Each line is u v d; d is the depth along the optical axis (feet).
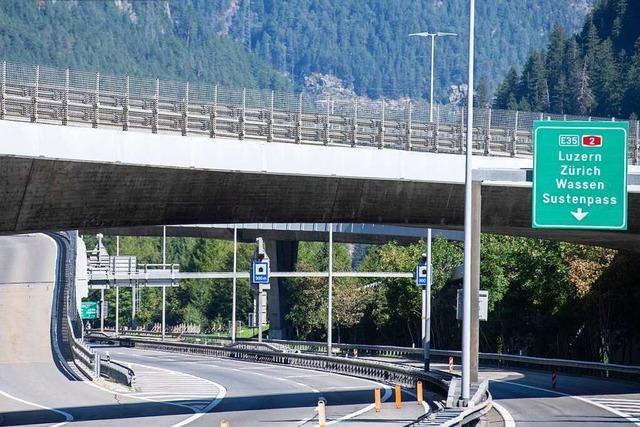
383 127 257.96
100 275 515.91
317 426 197.06
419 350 458.50
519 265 446.60
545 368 373.61
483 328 473.26
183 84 232.94
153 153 222.28
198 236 570.87
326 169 246.88
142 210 228.84
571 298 426.92
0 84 206.49
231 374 355.15
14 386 282.36
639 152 301.84
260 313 443.32
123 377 294.25
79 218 221.05
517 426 189.98
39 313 389.19
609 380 320.50
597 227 197.36
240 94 241.14
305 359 402.72
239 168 234.79
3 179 204.74
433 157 260.83
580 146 197.67
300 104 248.52
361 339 626.64
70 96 216.74
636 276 387.34
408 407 233.55
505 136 281.13
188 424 203.41
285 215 250.98
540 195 198.29
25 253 522.88
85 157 212.23
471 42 191.62
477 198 208.13
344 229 537.65
